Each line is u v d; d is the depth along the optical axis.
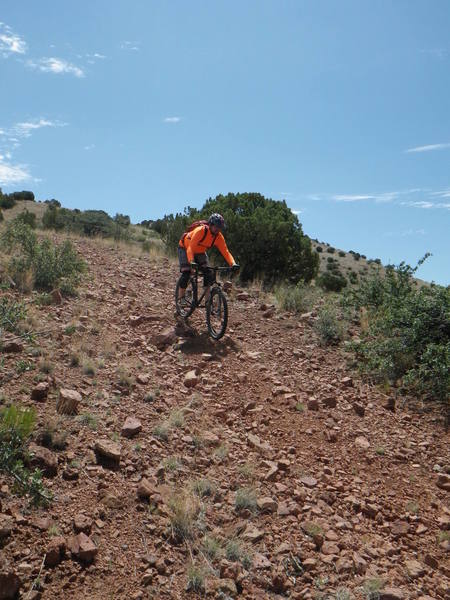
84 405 4.94
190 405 5.55
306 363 7.50
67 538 3.29
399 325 7.74
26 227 9.62
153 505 3.76
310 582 3.43
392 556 3.86
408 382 6.80
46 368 5.38
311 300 10.10
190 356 7.04
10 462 3.31
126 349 6.70
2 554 3.04
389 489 4.85
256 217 13.55
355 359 7.75
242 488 4.29
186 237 8.12
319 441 5.46
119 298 8.88
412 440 5.82
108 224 22.88
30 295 7.79
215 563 3.41
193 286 8.10
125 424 4.68
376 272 9.75
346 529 4.07
